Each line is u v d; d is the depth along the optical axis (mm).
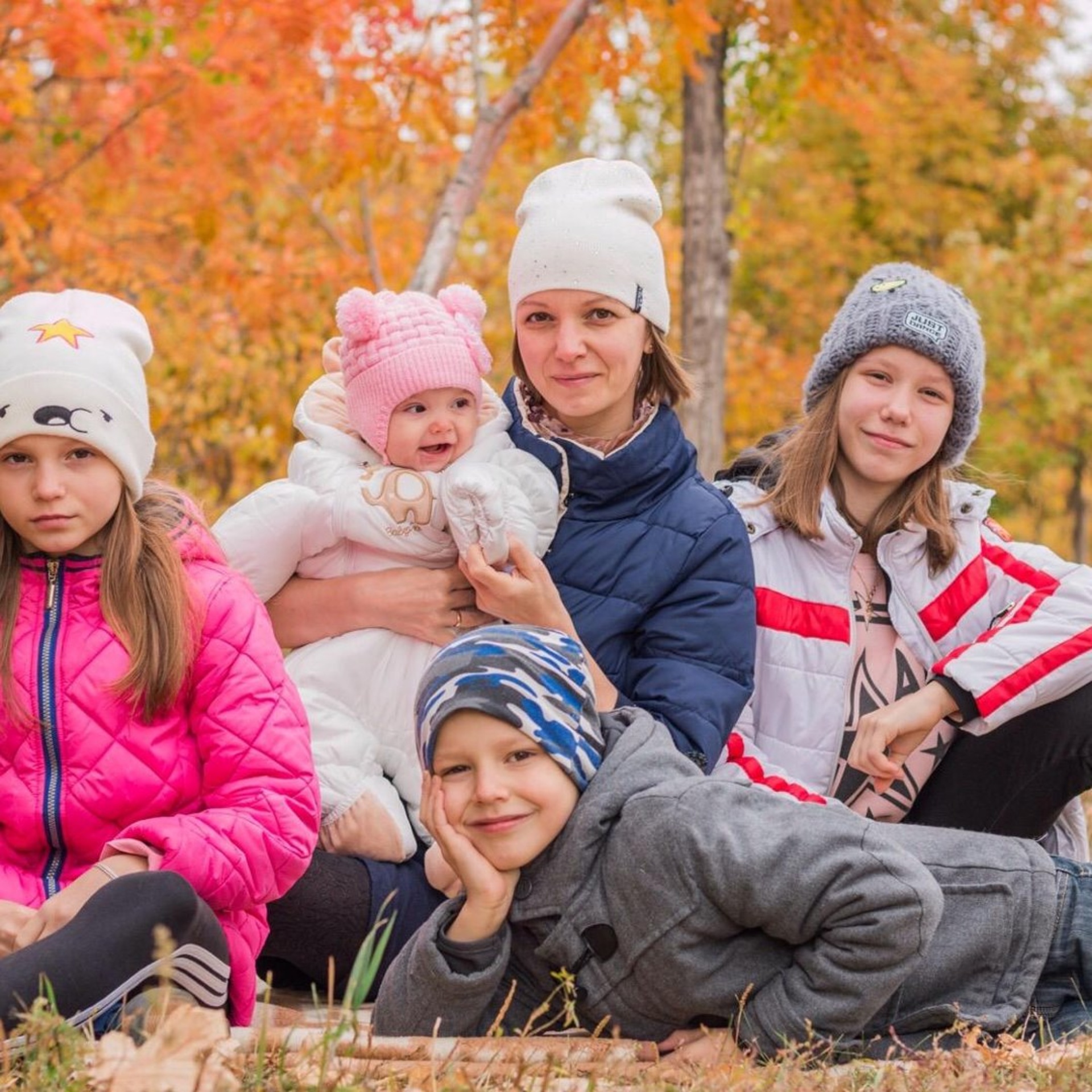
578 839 4012
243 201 13500
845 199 24016
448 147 10430
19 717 3953
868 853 3848
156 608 4004
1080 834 5438
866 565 5238
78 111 10031
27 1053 3301
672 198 21250
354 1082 3412
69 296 4211
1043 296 22781
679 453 5004
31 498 3988
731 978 3996
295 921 4527
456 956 3934
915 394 5098
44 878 3994
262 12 8969
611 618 4863
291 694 4125
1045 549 5297
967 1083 3578
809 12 10977
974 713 4953
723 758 4938
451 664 3990
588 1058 3838
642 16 10375
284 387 12609
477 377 4969
